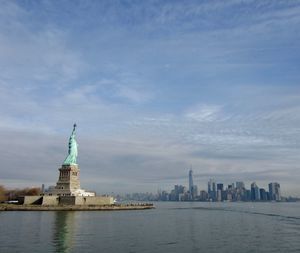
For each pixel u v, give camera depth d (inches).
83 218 6722.4
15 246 3526.1
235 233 4886.8
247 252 3385.8
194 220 7293.3
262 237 4461.1
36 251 3282.5
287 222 6904.5
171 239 4173.2
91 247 3528.5
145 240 4057.6
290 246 3752.5
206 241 4047.7
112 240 4010.8
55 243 3725.4
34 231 4645.7
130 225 5777.6
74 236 4269.2
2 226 5172.2
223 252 3368.6
